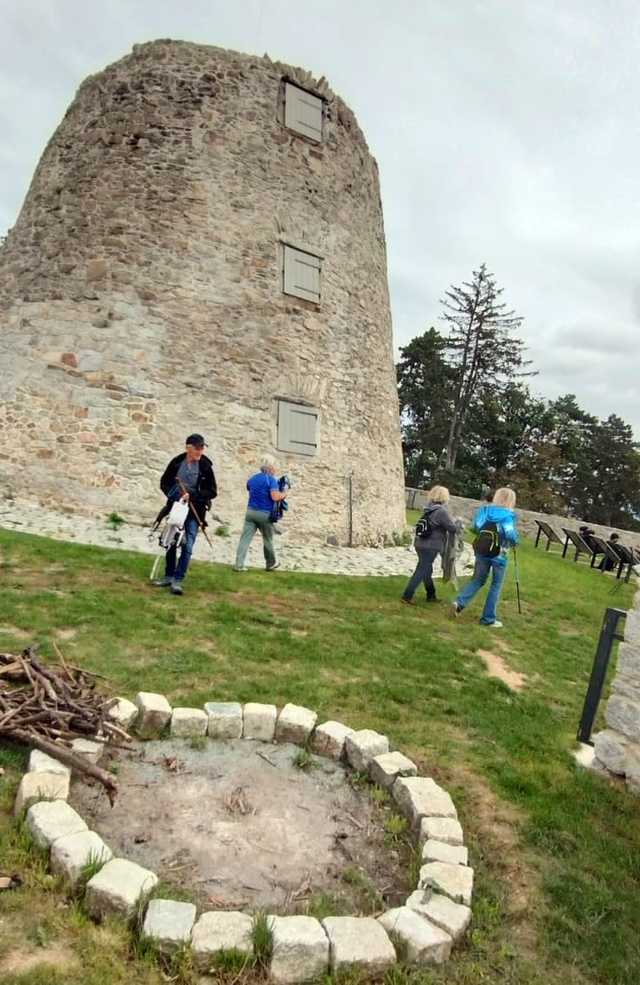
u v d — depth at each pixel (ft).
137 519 35.50
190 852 9.91
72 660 15.56
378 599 27.48
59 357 36.68
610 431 201.87
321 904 9.20
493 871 10.47
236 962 7.80
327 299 42.98
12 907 8.04
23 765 10.91
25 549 25.30
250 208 40.22
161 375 37.11
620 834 12.10
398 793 11.82
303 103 42.75
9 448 36.19
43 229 39.70
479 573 25.99
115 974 7.43
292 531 39.65
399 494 50.21
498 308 140.36
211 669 16.35
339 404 43.11
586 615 31.53
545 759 14.44
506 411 152.76
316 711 15.10
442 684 18.17
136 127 39.40
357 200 45.96
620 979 8.67
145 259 37.88
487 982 8.26
